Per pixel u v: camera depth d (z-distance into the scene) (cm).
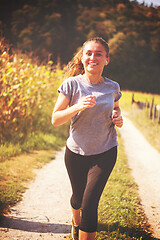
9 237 280
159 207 399
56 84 1002
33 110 823
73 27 4084
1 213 335
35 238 285
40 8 4138
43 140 793
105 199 395
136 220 332
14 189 420
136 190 473
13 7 3994
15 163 567
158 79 3462
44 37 3572
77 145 239
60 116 215
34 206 377
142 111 1745
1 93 623
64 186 474
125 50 2719
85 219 218
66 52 3697
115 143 245
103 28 2883
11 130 691
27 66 785
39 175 521
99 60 230
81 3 4281
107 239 279
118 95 252
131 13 2709
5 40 695
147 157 817
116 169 589
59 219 342
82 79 236
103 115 232
